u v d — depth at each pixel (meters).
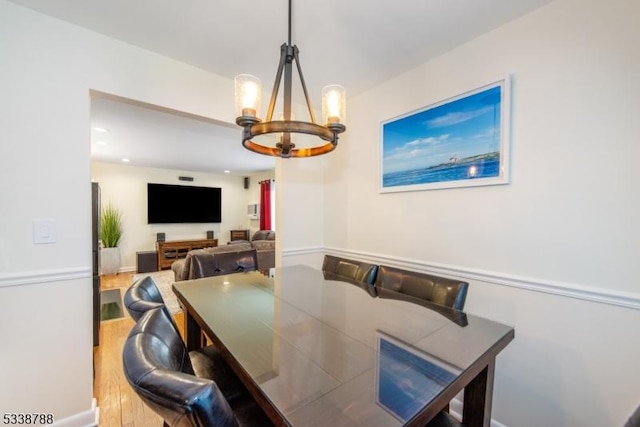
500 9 1.44
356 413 0.68
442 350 0.97
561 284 1.37
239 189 7.43
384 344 1.02
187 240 6.41
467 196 1.74
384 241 2.27
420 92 1.99
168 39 1.71
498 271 1.60
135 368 0.60
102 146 4.16
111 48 1.70
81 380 1.60
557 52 1.38
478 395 1.04
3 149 1.41
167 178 6.38
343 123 1.26
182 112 1.98
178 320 3.17
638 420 0.65
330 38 1.69
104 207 5.65
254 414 0.99
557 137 1.38
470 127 1.71
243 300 1.53
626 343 1.20
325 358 0.93
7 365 1.43
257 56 1.89
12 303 1.44
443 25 1.57
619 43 1.21
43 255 1.51
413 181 2.04
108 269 5.41
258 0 1.39
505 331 1.12
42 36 1.50
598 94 1.27
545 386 1.43
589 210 1.29
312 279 1.97
